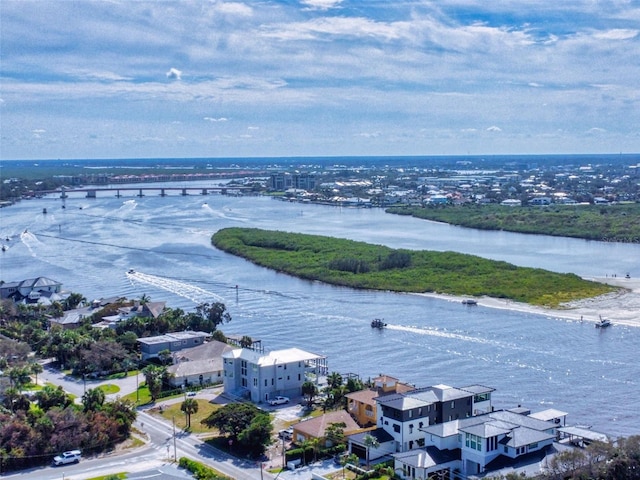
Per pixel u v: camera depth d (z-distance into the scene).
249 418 113.38
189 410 122.06
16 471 104.75
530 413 115.31
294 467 104.31
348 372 149.75
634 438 93.56
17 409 122.56
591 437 103.75
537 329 183.25
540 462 96.38
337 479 99.69
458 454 102.25
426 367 152.88
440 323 191.62
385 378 127.69
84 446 111.62
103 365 154.38
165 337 169.00
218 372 149.00
